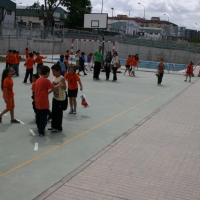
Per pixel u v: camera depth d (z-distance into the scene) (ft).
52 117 25.54
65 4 196.34
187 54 144.97
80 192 15.42
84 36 155.43
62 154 20.68
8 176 16.90
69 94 31.83
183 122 31.58
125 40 153.48
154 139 25.20
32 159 19.52
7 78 26.63
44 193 15.15
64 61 53.26
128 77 74.02
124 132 26.73
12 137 23.68
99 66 63.41
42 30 144.46
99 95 45.09
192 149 23.25
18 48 123.03
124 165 19.29
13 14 182.60
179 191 16.11
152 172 18.43
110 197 15.03
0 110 31.94
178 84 65.57
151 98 45.14
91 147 22.41
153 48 148.25
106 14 94.22
